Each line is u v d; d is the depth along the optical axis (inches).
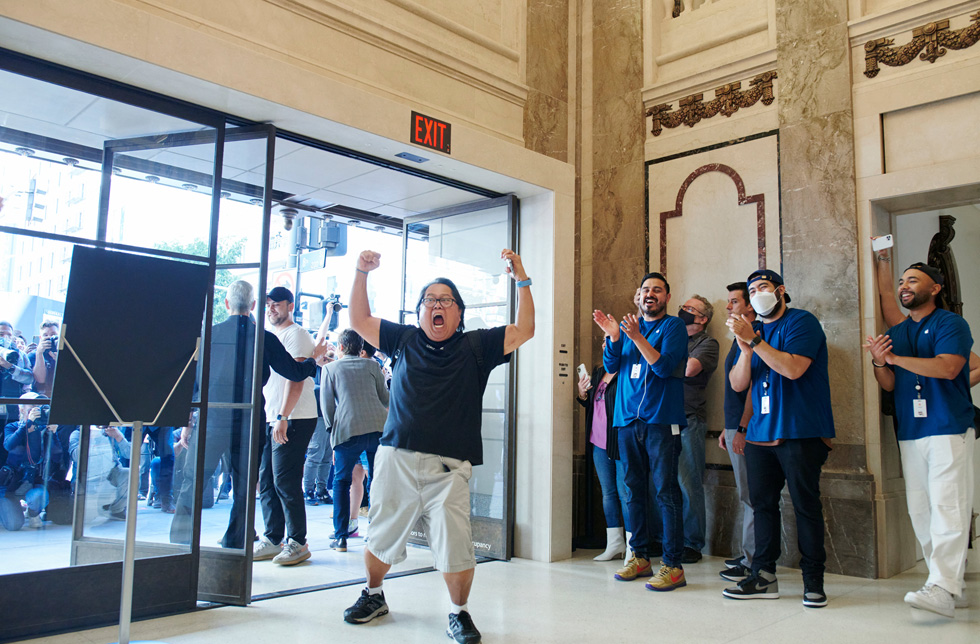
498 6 184.1
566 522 173.5
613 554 169.0
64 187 112.6
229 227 131.0
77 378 83.8
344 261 374.0
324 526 214.1
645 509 148.9
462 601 104.9
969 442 126.5
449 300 109.6
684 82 191.5
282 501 160.6
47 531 106.9
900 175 154.3
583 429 195.3
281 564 156.5
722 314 180.7
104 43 104.7
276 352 147.3
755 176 177.5
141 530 116.3
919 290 133.7
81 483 111.0
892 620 117.1
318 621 113.5
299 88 128.9
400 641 103.3
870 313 156.6
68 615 107.2
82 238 113.7
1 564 102.3
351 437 173.3
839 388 158.1
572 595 133.5
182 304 92.7
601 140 207.0
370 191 189.0
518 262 113.7
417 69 160.4
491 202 186.1
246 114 131.0
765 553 131.7
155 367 89.4
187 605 119.5
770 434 130.4
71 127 113.7
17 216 107.7
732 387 149.8
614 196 203.0
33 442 106.8
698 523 168.7
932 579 123.3
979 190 149.6
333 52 143.7
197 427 122.8
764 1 181.0
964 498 124.6
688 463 170.4
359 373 175.8
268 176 131.5
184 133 125.4
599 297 202.8
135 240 118.8
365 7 150.6
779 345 132.5
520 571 156.6
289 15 136.7
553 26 202.7
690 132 190.7
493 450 178.4
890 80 158.4
